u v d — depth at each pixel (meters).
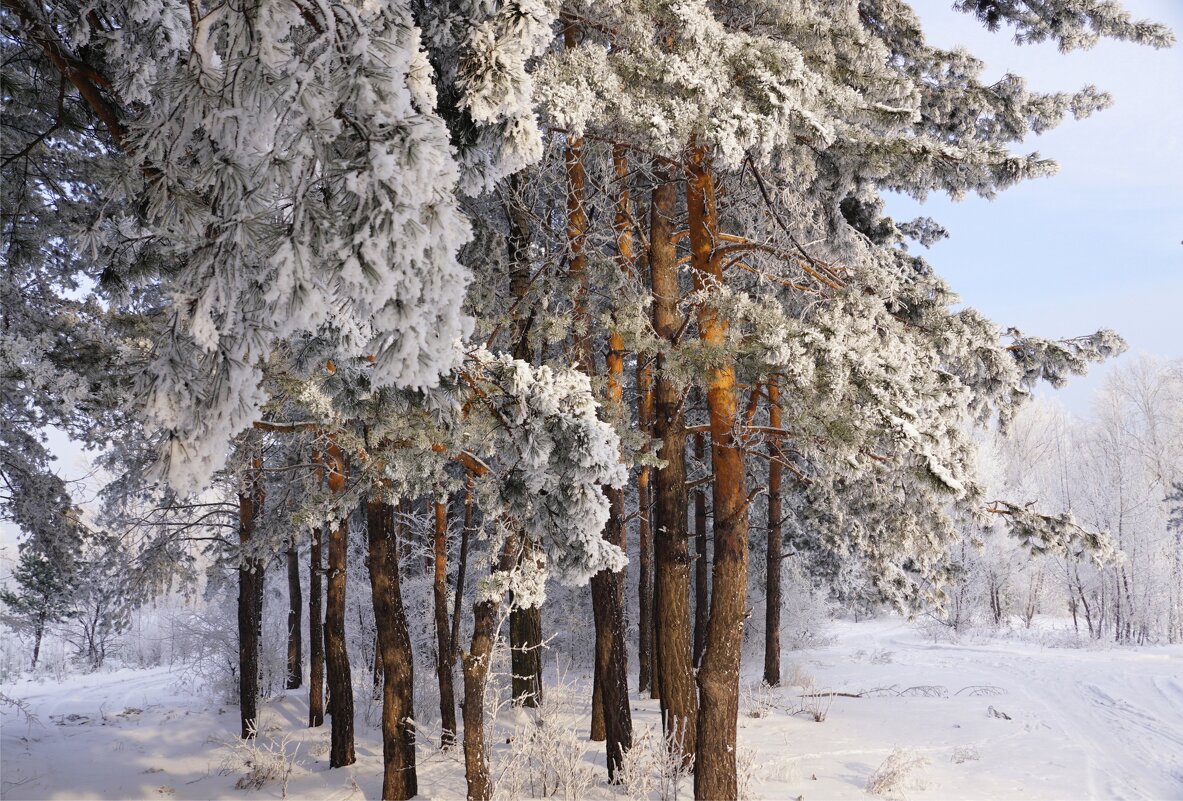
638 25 7.66
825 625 31.52
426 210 3.11
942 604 14.56
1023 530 10.20
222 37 3.94
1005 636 34.62
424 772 11.19
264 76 3.33
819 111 8.34
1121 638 35.66
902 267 13.45
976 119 12.23
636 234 13.09
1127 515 36.19
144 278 5.61
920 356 9.66
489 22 4.41
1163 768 11.59
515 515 6.23
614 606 10.74
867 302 9.16
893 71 9.73
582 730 13.60
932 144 8.49
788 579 27.30
